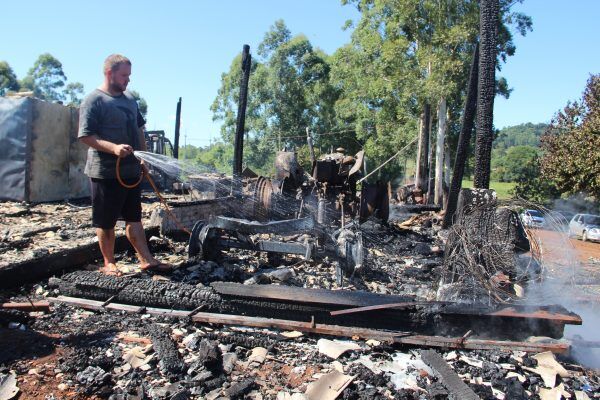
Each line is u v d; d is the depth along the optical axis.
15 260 4.96
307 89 43.75
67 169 11.95
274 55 42.97
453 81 23.89
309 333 4.24
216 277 5.59
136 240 5.54
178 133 23.66
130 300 4.70
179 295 4.64
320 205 8.98
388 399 3.25
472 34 23.16
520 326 4.28
